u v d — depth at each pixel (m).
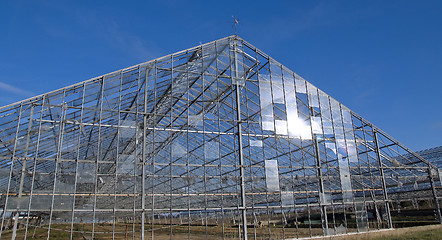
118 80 20.80
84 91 19.89
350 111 27.45
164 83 21.92
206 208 20.33
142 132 20.73
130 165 19.53
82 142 20.33
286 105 25.03
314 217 44.97
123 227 47.66
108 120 20.25
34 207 17.30
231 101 23.80
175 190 22.50
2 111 18.02
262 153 23.38
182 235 30.39
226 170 23.44
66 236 31.89
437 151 41.56
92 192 18.69
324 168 24.88
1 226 16.67
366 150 27.25
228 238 25.22
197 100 22.88
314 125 25.59
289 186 23.25
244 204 21.19
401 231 24.09
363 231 24.72
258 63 25.20
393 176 27.94
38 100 18.86
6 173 17.36
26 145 18.19
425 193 37.88
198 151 23.55
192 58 23.22
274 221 47.38
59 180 18.08
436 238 20.22
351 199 25.17
